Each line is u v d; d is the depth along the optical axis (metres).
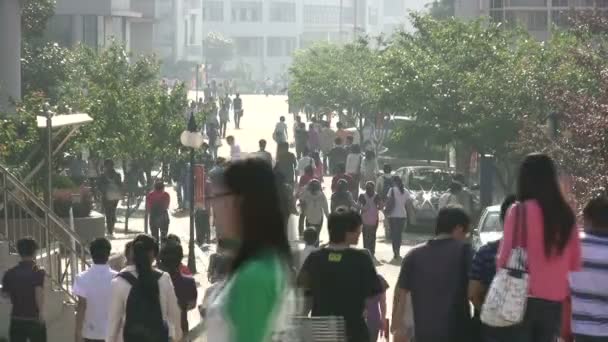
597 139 61.97
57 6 183.25
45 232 53.25
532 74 96.94
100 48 172.12
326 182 134.62
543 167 26.00
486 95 97.44
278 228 12.90
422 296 29.33
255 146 176.50
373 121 154.25
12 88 109.06
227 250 12.98
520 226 26.00
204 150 109.50
